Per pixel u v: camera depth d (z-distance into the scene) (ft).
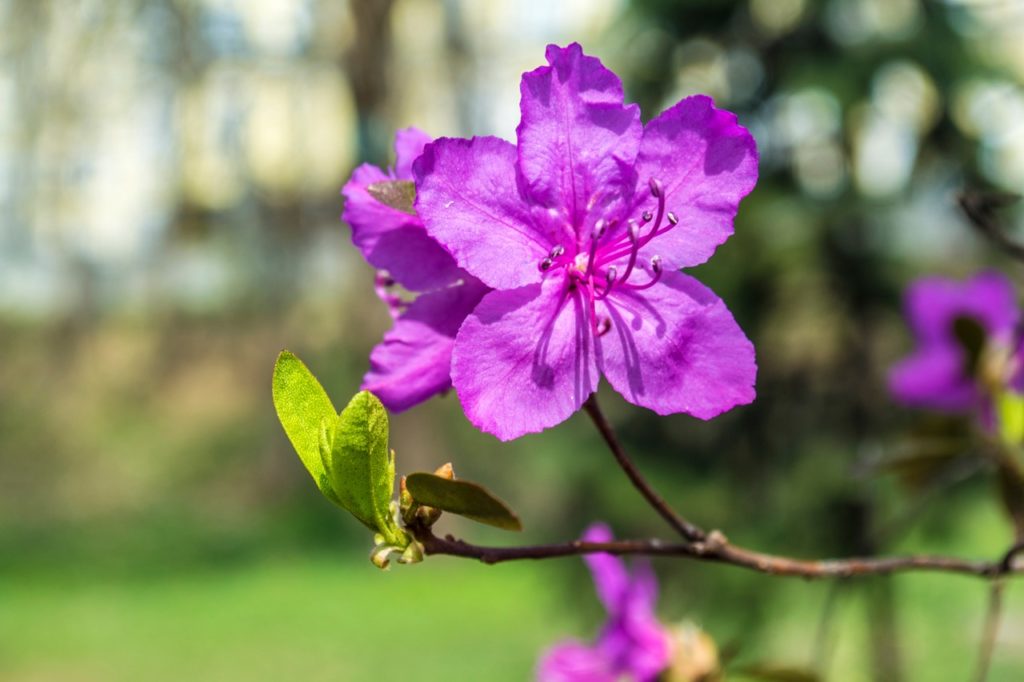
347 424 3.97
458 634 35.42
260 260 49.24
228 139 45.50
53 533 51.75
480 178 4.23
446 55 44.57
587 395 4.22
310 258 48.65
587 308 4.28
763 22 22.72
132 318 57.26
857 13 22.59
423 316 4.54
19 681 32.27
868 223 21.93
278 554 48.08
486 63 44.47
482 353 4.16
